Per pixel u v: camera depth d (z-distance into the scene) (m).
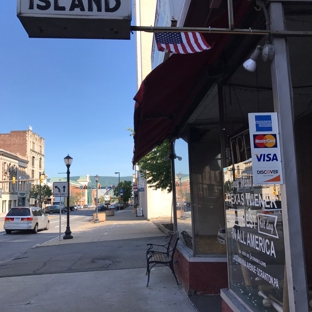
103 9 2.59
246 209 3.48
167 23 7.09
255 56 2.78
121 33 2.80
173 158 8.44
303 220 4.70
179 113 5.58
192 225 5.98
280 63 2.66
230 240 4.04
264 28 3.12
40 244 14.02
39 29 2.74
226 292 3.84
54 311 5.08
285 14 2.90
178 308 4.94
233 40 3.60
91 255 10.14
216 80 4.40
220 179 6.26
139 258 9.24
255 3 2.87
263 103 4.15
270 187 2.87
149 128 5.85
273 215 2.82
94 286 6.46
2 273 8.10
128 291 5.99
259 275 3.15
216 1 2.98
